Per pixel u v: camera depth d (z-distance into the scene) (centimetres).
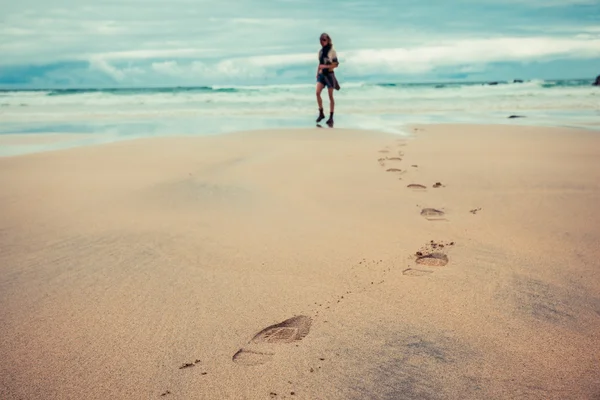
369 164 606
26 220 401
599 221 377
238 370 197
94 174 564
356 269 296
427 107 1622
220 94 2300
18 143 870
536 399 176
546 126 1007
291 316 240
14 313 247
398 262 306
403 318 237
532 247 328
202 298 261
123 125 1179
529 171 552
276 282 280
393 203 438
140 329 230
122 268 302
